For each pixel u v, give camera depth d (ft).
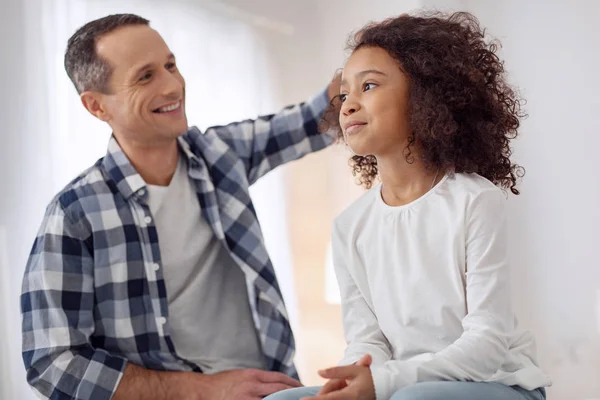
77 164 7.97
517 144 7.48
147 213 5.41
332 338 9.36
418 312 3.70
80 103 7.98
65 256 5.24
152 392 5.25
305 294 9.46
